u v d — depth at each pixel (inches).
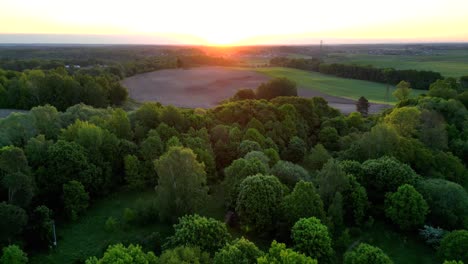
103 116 2596.0
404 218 1624.0
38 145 1911.9
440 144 2349.9
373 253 1277.1
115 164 2137.1
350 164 1931.6
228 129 2495.1
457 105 2815.0
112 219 1700.3
